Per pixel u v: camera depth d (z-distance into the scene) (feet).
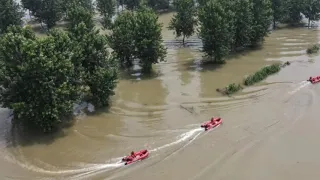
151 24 283.38
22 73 194.59
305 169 177.99
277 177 172.76
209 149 193.26
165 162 183.01
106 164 182.50
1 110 236.02
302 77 283.38
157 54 289.74
